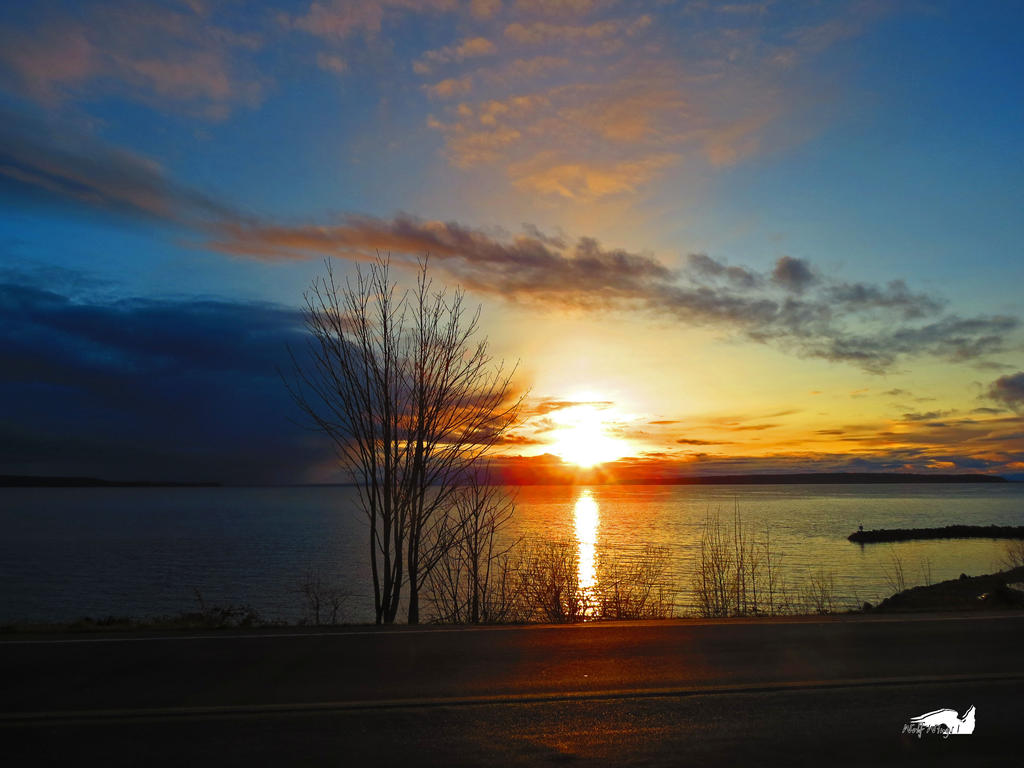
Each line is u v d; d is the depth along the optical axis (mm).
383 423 13750
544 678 6637
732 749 4961
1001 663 7316
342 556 58688
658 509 139625
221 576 47188
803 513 131250
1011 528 89625
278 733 5145
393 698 5977
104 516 138875
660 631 8867
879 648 7973
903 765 4711
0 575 50031
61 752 4746
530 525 79812
